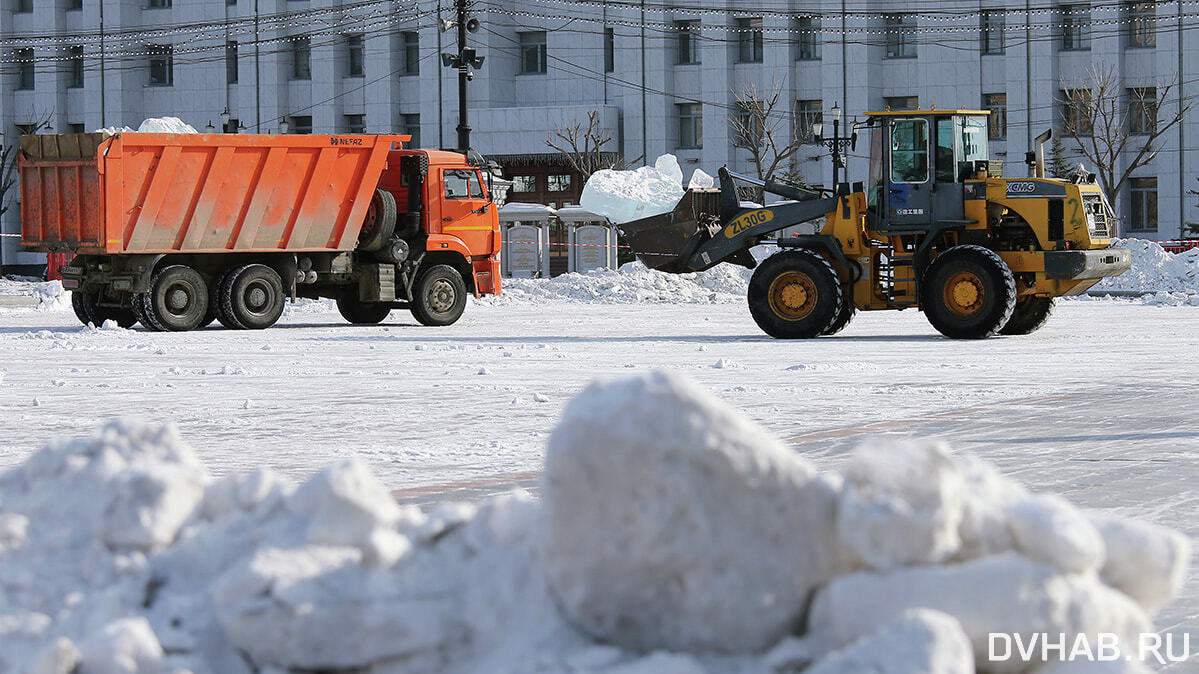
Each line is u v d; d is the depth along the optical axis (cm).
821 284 3772
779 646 562
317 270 4566
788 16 11281
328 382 2584
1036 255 3672
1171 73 10375
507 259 8331
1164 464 1527
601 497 555
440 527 629
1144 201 10631
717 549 557
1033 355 3119
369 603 585
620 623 564
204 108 12600
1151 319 4609
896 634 500
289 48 12444
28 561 662
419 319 4609
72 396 2350
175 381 2623
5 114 12888
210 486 692
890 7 11175
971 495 580
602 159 11369
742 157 11569
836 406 2106
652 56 11550
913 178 3775
